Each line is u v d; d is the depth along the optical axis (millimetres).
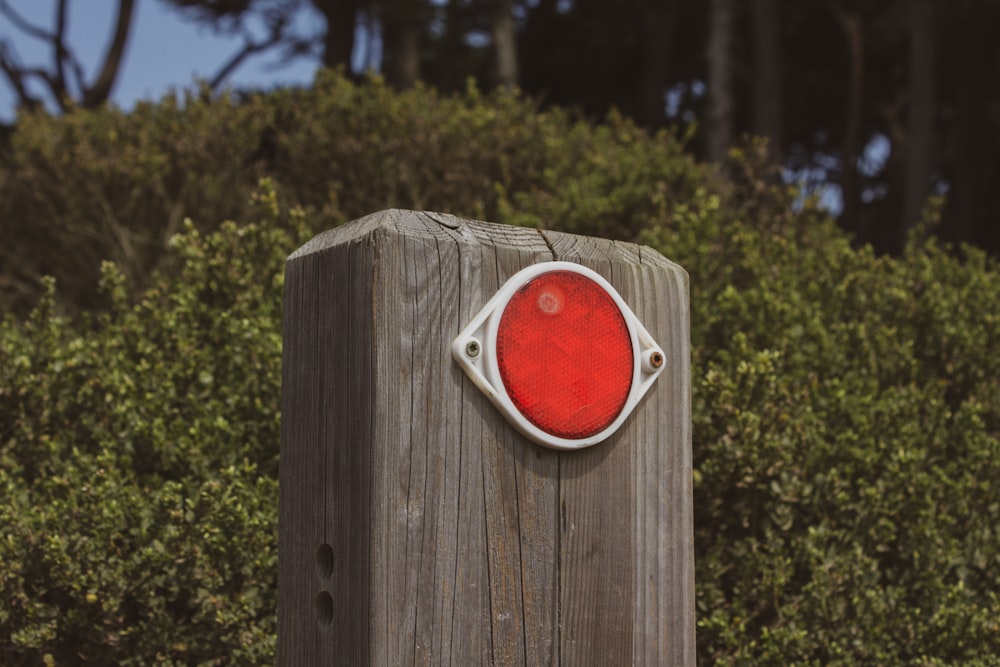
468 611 1337
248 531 2344
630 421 1490
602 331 1438
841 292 3451
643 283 1529
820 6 15820
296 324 1495
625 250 1552
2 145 7156
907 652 2580
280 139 4758
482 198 4496
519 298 1374
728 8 9641
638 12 16375
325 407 1406
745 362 2748
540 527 1396
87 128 5016
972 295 3500
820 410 2949
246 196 4691
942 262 3830
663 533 1505
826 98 17609
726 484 2648
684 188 4398
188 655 2359
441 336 1347
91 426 2748
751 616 2564
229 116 4883
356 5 13031
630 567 1470
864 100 17141
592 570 1436
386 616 1279
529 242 1443
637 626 1468
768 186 4617
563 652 1403
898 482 2725
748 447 2615
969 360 3293
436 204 4504
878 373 3189
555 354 1396
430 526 1318
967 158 13781
